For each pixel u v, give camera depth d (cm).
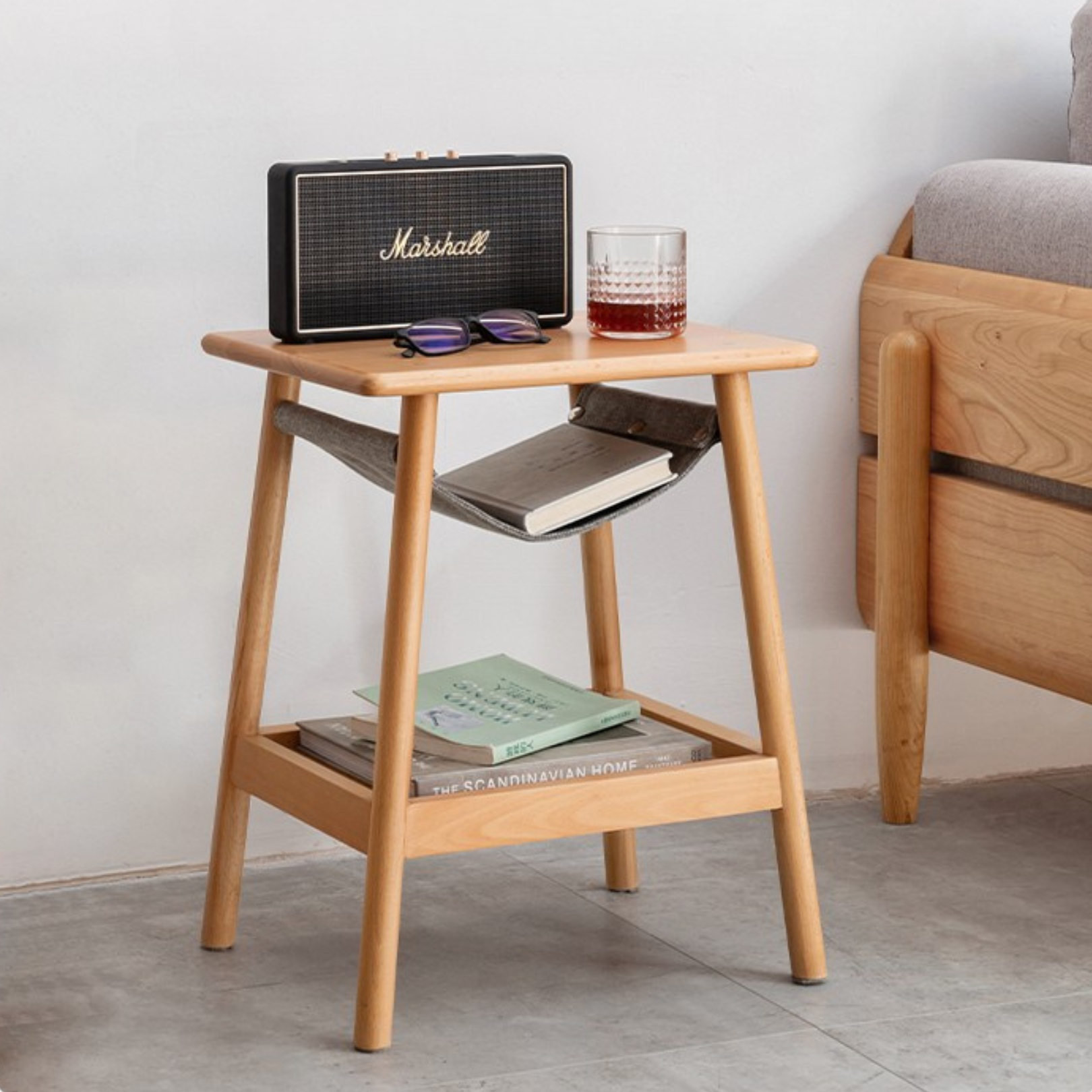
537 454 181
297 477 214
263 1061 164
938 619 227
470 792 167
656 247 173
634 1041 168
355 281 174
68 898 207
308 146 209
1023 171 219
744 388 172
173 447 208
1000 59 239
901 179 237
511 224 181
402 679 161
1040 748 254
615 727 183
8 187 197
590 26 219
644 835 225
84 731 209
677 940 192
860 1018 173
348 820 169
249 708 189
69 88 198
